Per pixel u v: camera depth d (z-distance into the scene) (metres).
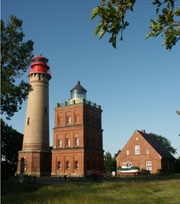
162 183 27.17
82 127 46.25
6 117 24.61
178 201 16.58
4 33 22.91
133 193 19.92
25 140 50.88
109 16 4.38
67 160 46.56
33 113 51.62
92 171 43.12
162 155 58.66
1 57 22.44
